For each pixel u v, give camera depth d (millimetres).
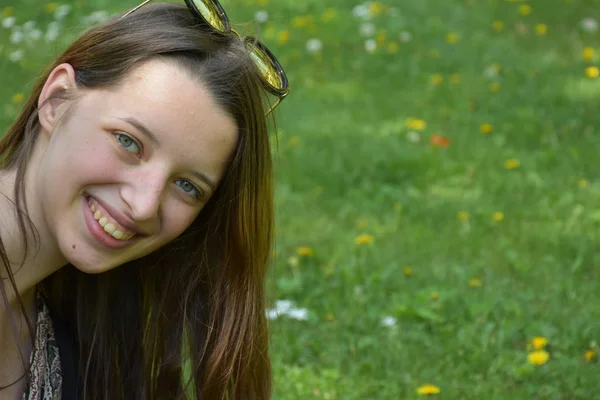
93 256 2672
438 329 4906
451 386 4355
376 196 6957
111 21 2824
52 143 2678
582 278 5586
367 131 8305
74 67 2738
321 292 5297
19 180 2742
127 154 2611
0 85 8297
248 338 3100
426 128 8375
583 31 11016
